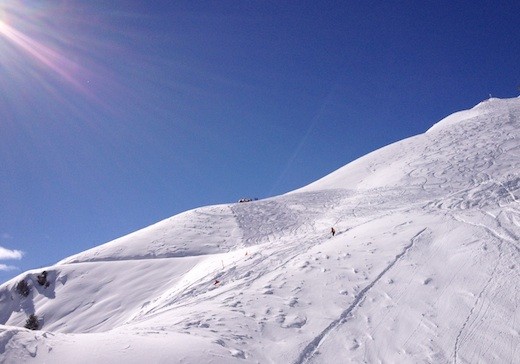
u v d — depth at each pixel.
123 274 30.36
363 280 13.50
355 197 35.53
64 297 29.45
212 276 20.12
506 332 9.32
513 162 30.75
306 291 13.26
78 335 8.55
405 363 8.62
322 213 34.22
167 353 7.71
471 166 32.31
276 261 18.86
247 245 29.94
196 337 9.11
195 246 32.16
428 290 11.96
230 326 10.44
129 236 38.78
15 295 32.16
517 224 16.80
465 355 8.70
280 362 8.63
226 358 8.03
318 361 8.77
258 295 13.40
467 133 42.56
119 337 8.49
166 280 27.44
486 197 23.33
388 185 34.84
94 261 33.59
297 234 29.25
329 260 16.34
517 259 12.95
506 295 10.88
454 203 23.25
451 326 9.88
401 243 16.66
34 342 7.56
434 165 35.62
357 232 20.98
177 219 40.31
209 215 40.16
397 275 13.44
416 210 23.38
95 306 27.05
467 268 13.00
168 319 11.60
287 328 10.45
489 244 14.71
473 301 10.89
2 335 7.50
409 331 9.91
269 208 40.09
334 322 10.69
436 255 14.62
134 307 24.80
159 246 33.56
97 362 7.09
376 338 9.71
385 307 11.31
